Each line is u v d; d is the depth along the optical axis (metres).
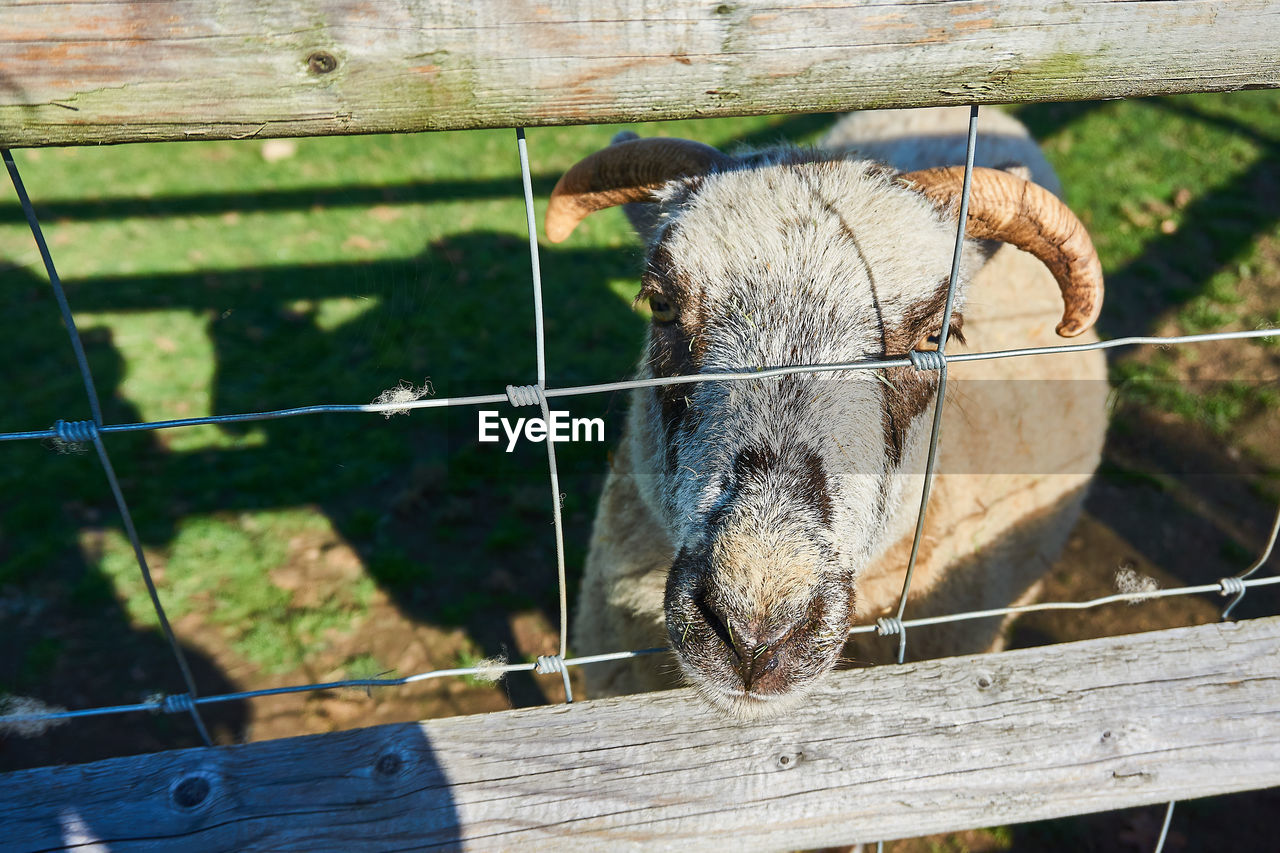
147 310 1.51
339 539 1.14
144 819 0.39
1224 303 1.53
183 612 1.03
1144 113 2.12
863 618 0.71
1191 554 1.15
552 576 1.11
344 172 1.98
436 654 1.01
